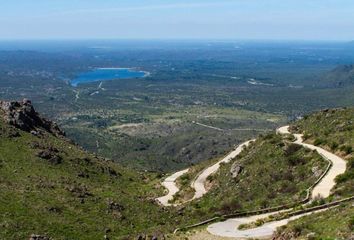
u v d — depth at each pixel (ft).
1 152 265.95
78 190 240.94
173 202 287.69
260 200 218.59
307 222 146.72
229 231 172.35
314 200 186.19
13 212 187.32
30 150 285.64
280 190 228.84
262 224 173.47
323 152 257.75
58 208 205.46
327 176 219.61
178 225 202.18
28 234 173.27
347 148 247.91
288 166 254.68
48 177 252.21
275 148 284.82
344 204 162.50
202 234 171.01
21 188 219.20
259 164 276.21
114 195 257.34
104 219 208.95
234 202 224.74
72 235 182.29
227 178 289.53
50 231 180.86
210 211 222.89
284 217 176.45
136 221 218.38
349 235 120.57
